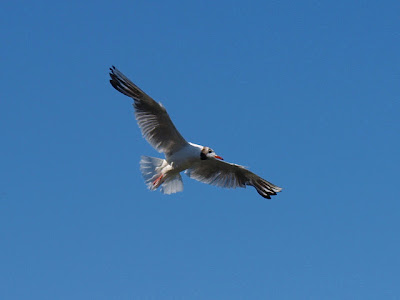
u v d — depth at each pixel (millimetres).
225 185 16453
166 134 14836
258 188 16250
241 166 15875
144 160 15484
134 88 13945
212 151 15219
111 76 13688
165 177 15211
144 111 14430
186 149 15055
